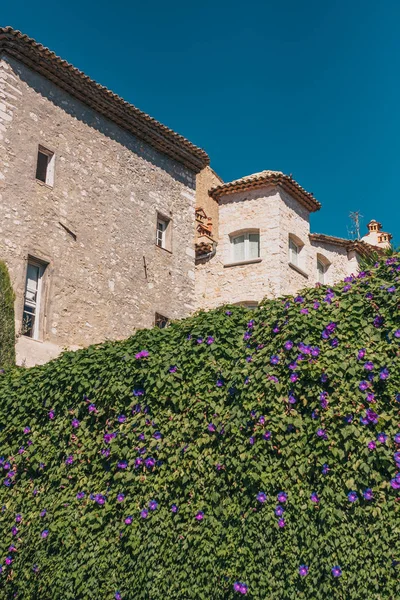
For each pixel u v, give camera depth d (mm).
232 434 6496
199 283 21984
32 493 7801
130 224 16625
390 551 5395
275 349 6586
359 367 6031
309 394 6172
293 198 22500
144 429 7148
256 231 21812
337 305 6570
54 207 14484
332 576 5566
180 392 7105
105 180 16125
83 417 7824
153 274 17094
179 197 18750
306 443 6074
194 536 6406
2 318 11438
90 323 14797
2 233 13148
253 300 20938
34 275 14016
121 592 6734
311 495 5844
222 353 7113
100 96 16000
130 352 7703
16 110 14047
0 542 7809
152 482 6918
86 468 7516
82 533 7137
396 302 6188
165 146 18172
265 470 6176
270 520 5965
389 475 5652
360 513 5582
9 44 13961
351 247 24188
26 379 8664
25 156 14031
